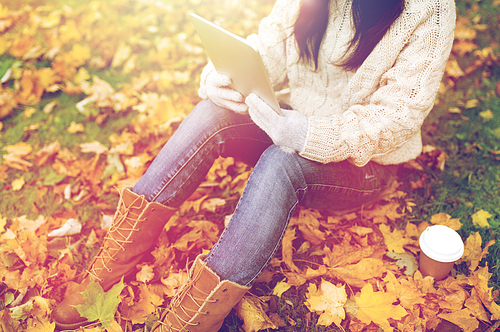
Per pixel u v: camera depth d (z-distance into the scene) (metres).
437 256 1.38
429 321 1.38
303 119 1.19
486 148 2.10
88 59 2.79
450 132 2.23
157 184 1.34
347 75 1.30
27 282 1.55
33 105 2.51
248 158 1.58
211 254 1.19
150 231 1.41
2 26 3.10
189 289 1.20
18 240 1.70
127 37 2.97
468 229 1.73
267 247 1.19
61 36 2.96
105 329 1.37
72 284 1.51
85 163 2.12
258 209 1.17
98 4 3.28
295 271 1.57
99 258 1.42
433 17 1.08
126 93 2.50
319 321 1.37
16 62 2.78
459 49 2.73
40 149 2.24
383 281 1.51
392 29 1.12
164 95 2.48
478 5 3.12
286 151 1.23
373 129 1.15
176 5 3.21
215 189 2.00
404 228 1.78
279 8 1.37
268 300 1.49
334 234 1.75
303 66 1.38
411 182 1.95
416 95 1.12
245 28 3.00
